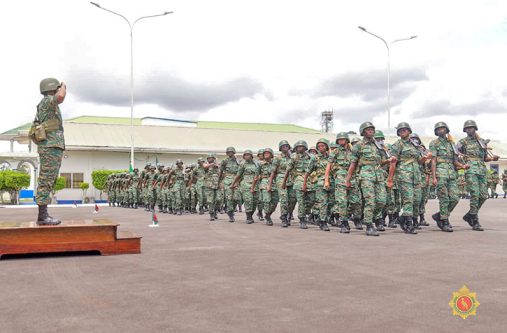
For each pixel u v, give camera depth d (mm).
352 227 13859
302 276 6598
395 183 13398
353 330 4238
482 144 12719
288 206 14336
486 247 9289
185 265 7523
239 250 9164
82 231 8562
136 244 8859
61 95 8781
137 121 68375
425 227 13727
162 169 24391
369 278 6418
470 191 12617
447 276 6500
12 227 8289
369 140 11734
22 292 5742
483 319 4539
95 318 4652
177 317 4672
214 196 17719
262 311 4859
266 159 15070
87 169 45500
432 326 4336
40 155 8805
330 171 12750
